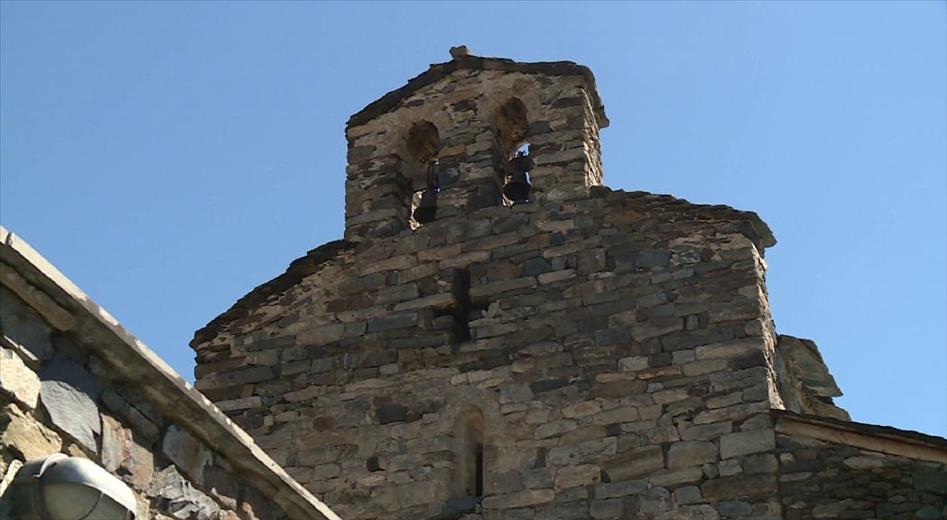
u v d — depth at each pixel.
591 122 17.09
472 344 15.66
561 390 15.07
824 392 16.52
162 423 8.73
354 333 16.20
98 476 7.66
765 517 13.77
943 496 13.36
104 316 8.20
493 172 16.95
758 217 15.48
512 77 17.36
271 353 16.39
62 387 8.02
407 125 17.64
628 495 14.27
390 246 16.64
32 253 7.77
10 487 7.52
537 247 16.05
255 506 9.47
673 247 15.55
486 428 15.10
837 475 13.76
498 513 14.58
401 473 15.14
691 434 14.39
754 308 14.92
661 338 15.02
